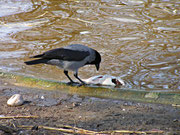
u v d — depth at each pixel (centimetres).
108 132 739
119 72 1192
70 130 748
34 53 1334
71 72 1256
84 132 741
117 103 955
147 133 736
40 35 1533
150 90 1047
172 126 777
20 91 1051
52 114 864
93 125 786
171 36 1506
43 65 1293
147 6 1936
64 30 1588
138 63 1260
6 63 1269
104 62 1270
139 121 810
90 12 1847
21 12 1862
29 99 983
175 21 1684
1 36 1514
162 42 1442
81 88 1062
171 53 1335
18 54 1337
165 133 732
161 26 1628
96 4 2005
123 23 1669
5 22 1702
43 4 2023
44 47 1391
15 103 924
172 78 1136
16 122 802
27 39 1481
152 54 1332
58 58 1128
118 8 1911
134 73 1180
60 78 1188
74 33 1547
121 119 825
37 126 768
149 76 1152
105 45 1409
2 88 1072
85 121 813
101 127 773
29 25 1664
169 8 1889
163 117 840
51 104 945
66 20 1727
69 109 905
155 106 927
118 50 1362
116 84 1096
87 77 1192
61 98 998
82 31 1573
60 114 864
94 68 1283
